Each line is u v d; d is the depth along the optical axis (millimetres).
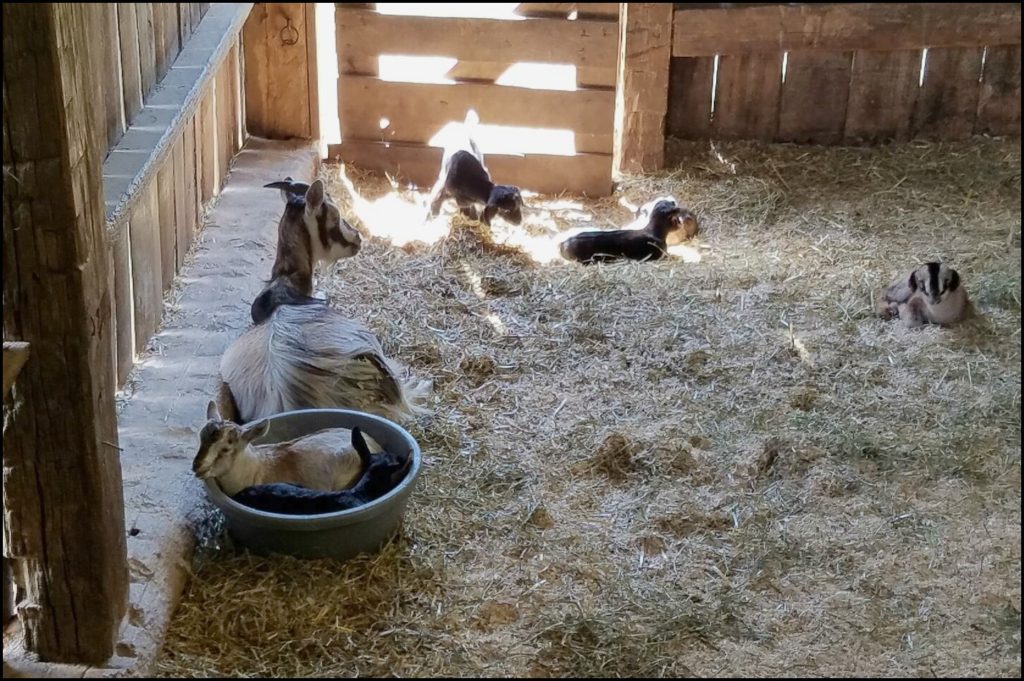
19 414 2223
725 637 2662
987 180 5094
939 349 3912
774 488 3191
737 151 5262
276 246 4301
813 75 5223
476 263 4469
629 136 5176
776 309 4180
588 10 4918
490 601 2736
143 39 3312
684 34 5035
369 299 4184
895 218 4883
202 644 2570
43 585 2344
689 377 3756
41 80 2027
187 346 3609
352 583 2729
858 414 3553
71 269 2145
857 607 2758
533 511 3055
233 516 2723
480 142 5258
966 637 2670
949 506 3137
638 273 4418
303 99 5098
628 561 2896
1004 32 5098
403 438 3006
